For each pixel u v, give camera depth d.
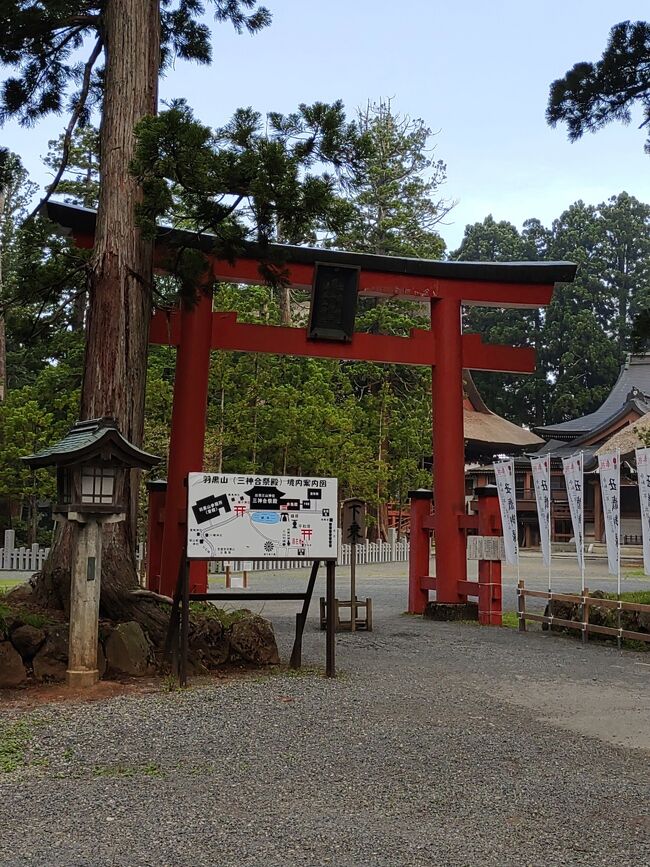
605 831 4.23
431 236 45.84
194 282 9.41
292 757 5.40
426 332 13.72
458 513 13.75
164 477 22.11
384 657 9.58
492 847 3.99
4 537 29.11
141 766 5.18
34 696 7.01
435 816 4.40
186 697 7.05
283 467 27.36
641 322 11.94
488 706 7.07
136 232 9.12
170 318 12.03
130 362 8.99
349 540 12.28
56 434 24.81
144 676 7.78
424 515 14.69
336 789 4.79
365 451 30.95
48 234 9.77
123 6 9.30
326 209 8.77
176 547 11.88
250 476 7.96
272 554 7.97
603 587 21.38
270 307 28.62
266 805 4.52
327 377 31.31
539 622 13.34
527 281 13.93
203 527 7.73
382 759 5.39
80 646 7.30
